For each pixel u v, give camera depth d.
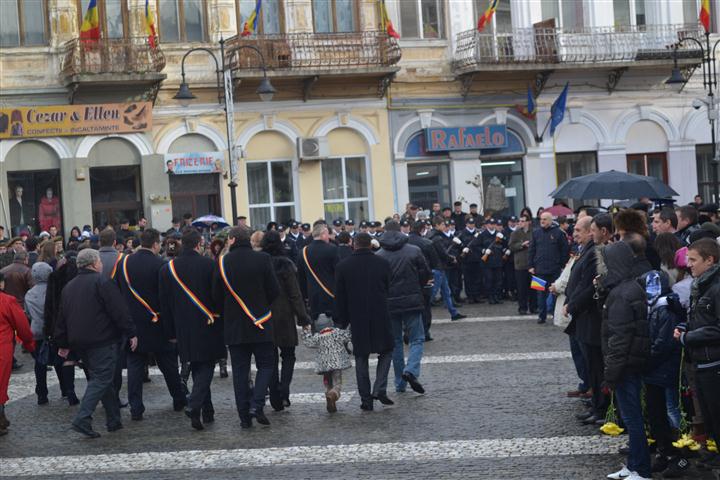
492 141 32.97
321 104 31.72
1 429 12.79
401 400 13.61
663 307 9.55
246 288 12.16
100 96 29.28
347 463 10.48
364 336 13.02
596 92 34.28
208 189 30.94
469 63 32.12
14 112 28.50
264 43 30.05
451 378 14.98
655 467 9.61
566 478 9.52
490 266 25.19
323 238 16.75
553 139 33.72
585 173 34.44
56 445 12.05
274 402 13.26
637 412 9.29
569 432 11.28
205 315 12.30
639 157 34.97
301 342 19.84
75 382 16.64
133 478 10.35
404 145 32.59
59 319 12.34
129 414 13.74
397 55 31.33
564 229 25.02
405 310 13.86
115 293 12.30
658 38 34.09
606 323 9.34
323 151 31.39
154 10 30.16
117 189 29.98
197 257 12.48
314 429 12.13
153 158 29.97
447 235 25.59
